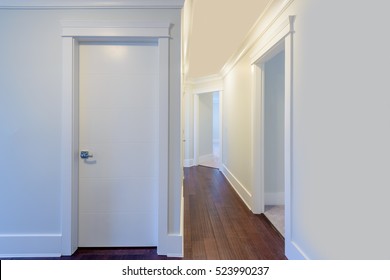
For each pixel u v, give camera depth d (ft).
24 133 6.73
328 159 4.80
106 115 7.04
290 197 6.38
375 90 3.63
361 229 3.94
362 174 3.91
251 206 10.52
